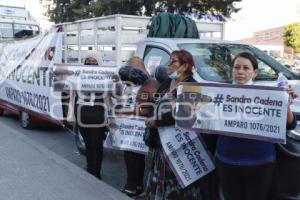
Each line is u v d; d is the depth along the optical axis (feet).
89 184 17.38
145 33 24.40
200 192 13.71
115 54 23.58
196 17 61.00
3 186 17.08
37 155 21.61
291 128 11.25
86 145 19.24
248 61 11.67
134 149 16.90
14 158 21.04
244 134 11.19
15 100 30.53
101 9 57.62
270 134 10.93
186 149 13.26
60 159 20.98
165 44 19.88
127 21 23.90
